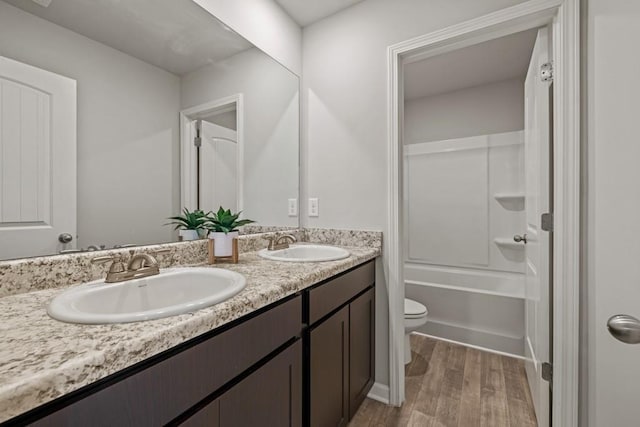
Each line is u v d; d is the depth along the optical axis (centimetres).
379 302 173
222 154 156
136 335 58
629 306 83
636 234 78
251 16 168
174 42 134
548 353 140
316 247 175
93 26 108
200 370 70
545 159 141
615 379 92
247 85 168
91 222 107
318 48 199
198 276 112
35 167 94
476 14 146
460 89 291
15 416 41
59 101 99
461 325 255
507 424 152
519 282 255
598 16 107
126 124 118
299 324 108
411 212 316
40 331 60
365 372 159
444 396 175
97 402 52
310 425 113
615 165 92
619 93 89
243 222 143
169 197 133
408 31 165
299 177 201
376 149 175
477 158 282
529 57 229
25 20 92
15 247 89
